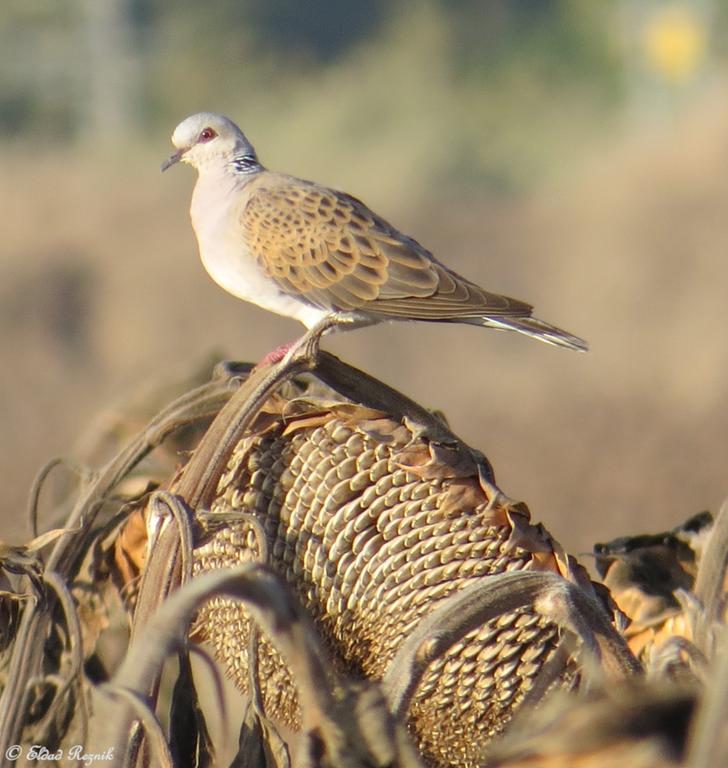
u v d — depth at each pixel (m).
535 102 54.03
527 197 43.94
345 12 61.53
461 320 7.58
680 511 15.26
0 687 4.71
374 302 7.68
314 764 3.26
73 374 29.72
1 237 36.50
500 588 3.77
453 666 4.06
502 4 59.06
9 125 56.78
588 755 2.83
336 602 4.34
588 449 16.94
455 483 4.28
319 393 4.89
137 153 45.44
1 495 14.48
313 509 4.36
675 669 3.67
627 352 30.12
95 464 6.66
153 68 57.78
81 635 4.48
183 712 4.48
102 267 35.44
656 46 53.28
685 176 35.78
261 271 7.89
